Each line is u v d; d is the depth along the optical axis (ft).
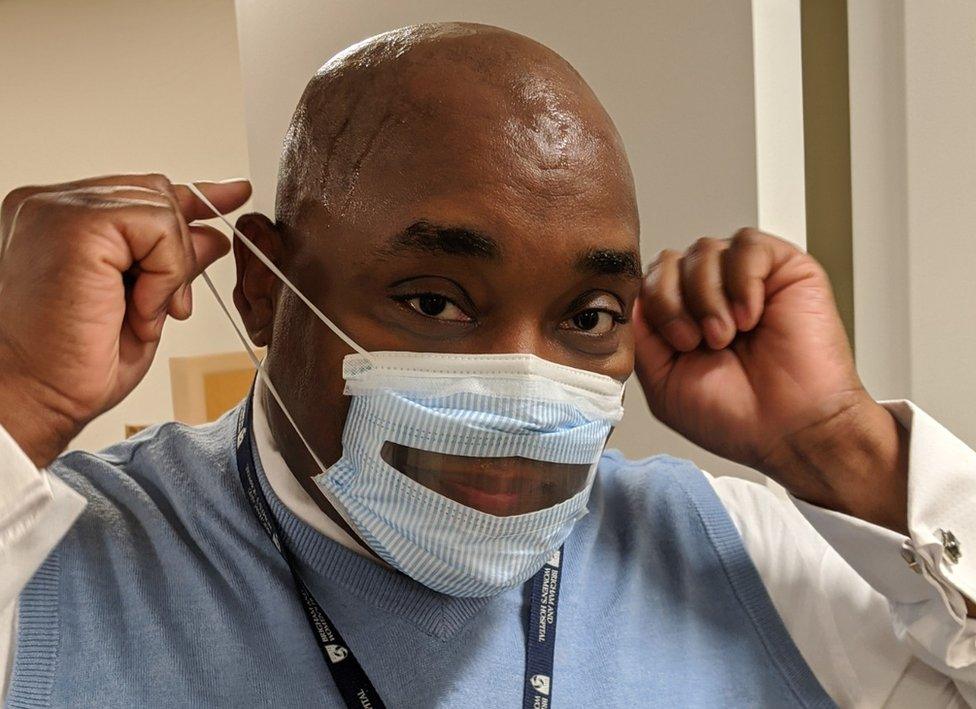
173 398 6.51
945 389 3.41
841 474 2.64
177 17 7.42
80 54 7.61
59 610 2.10
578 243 1.94
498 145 1.91
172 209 1.93
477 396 1.97
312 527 2.26
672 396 2.81
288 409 2.17
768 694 2.62
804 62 3.94
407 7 4.02
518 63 2.01
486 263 1.91
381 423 2.01
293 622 2.22
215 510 2.36
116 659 2.09
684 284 2.70
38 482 1.74
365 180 1.97
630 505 2.94
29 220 1.85
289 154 2.20
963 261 3.33
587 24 3.58
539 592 2.48
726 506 3.10
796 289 2.73
